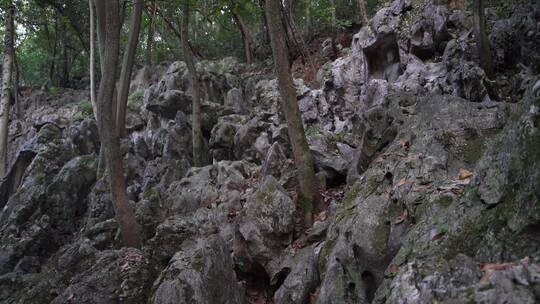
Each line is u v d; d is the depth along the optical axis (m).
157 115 15.01
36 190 11.90
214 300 5.86
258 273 7.30
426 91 9.25
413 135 6.45
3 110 16.44
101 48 12.07
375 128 7.84
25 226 11.40
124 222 8.21
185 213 9.51
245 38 21.64
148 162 13.59
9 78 16.80
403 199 5.03
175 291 5.77
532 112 3.71
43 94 24.81
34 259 10.09
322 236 6.86
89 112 19.72
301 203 7.60
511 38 9.23
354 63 12.90
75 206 12.17
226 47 25.97
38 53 31.50
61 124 20.19
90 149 15.88
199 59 25.11
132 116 16.39
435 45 10.89
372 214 5.29
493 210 3.69
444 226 4.07
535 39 8.61
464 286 2.98
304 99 13.34
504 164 3.83
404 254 4.19
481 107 6.42
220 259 6.24
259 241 7.06
